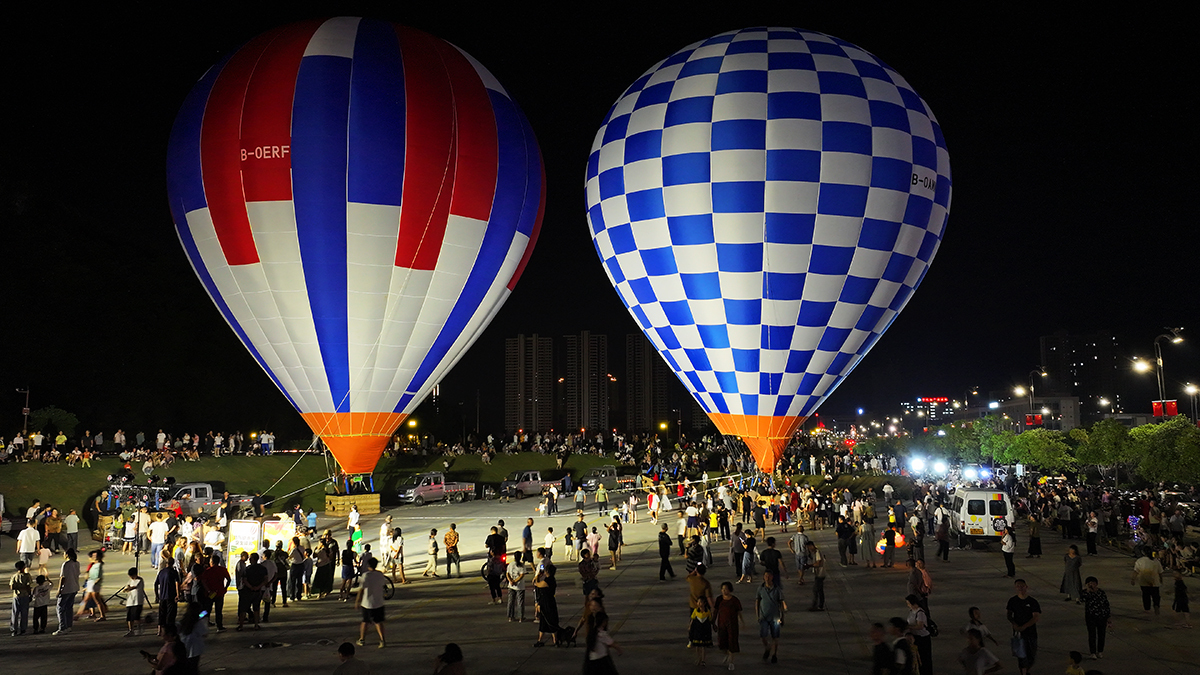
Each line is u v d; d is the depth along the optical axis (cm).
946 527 2670
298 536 2083
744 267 2620
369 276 2378
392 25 2569
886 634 1123
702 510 3142
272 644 1585
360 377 2452
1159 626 1711
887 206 2630
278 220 2333
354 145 2336
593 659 1180
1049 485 4597
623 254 2866
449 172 2420
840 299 2648
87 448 4844
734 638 1399
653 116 2777
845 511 3303
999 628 1698
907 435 9944
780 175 2581
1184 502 4269
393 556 2248
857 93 2661
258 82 2380
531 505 4694
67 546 2842
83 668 1432
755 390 2725
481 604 1981
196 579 1705
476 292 2569
